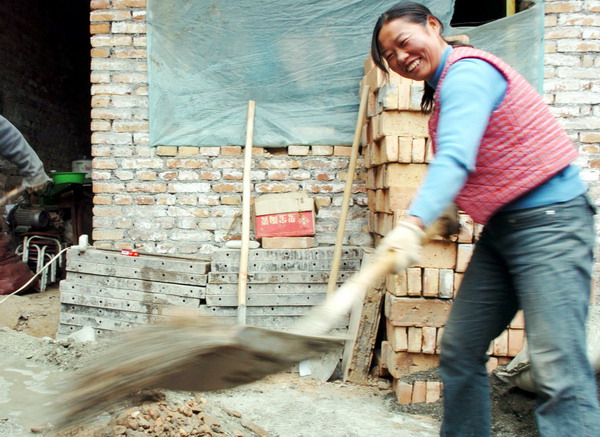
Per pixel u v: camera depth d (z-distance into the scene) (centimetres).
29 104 839
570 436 155
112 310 419
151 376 157
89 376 167
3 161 696
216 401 324
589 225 168
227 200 446
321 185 448
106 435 228
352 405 331
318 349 156
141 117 444
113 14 440
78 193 746
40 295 604
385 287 371
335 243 434
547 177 165
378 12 439
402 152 338
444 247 334
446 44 181
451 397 193
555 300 160
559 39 412
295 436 285
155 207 445
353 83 444
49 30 917
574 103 413
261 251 406
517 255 170
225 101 445
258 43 444
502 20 419
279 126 446
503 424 293
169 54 443
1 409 286
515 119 164
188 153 446
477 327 189
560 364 157
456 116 156
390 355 352
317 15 441
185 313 169
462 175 150
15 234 695
